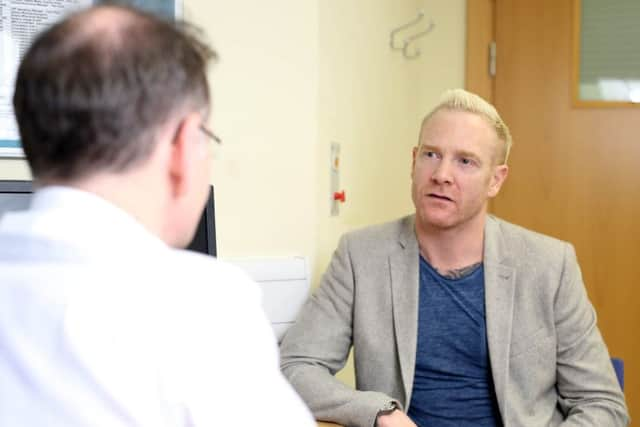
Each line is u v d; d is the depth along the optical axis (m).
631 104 2.39
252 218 1.70
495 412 1.49
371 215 2.26
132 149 0.58
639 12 2.38
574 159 2.47
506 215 2.55
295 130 1.74
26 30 1.46
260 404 0.57
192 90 0.61
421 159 1.55
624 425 1.48
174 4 1.53
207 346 0.57
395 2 2.40
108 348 0.55
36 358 0.55
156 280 0.57
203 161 0.65
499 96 2.55
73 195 0.58
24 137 0.60
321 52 1.79
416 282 1.55
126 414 0.54
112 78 0.56
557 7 2.46
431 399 1.52
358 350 1.57
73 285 0.56
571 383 1.49
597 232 2.45
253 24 1.67
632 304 2.41
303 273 1.73
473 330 1.51
